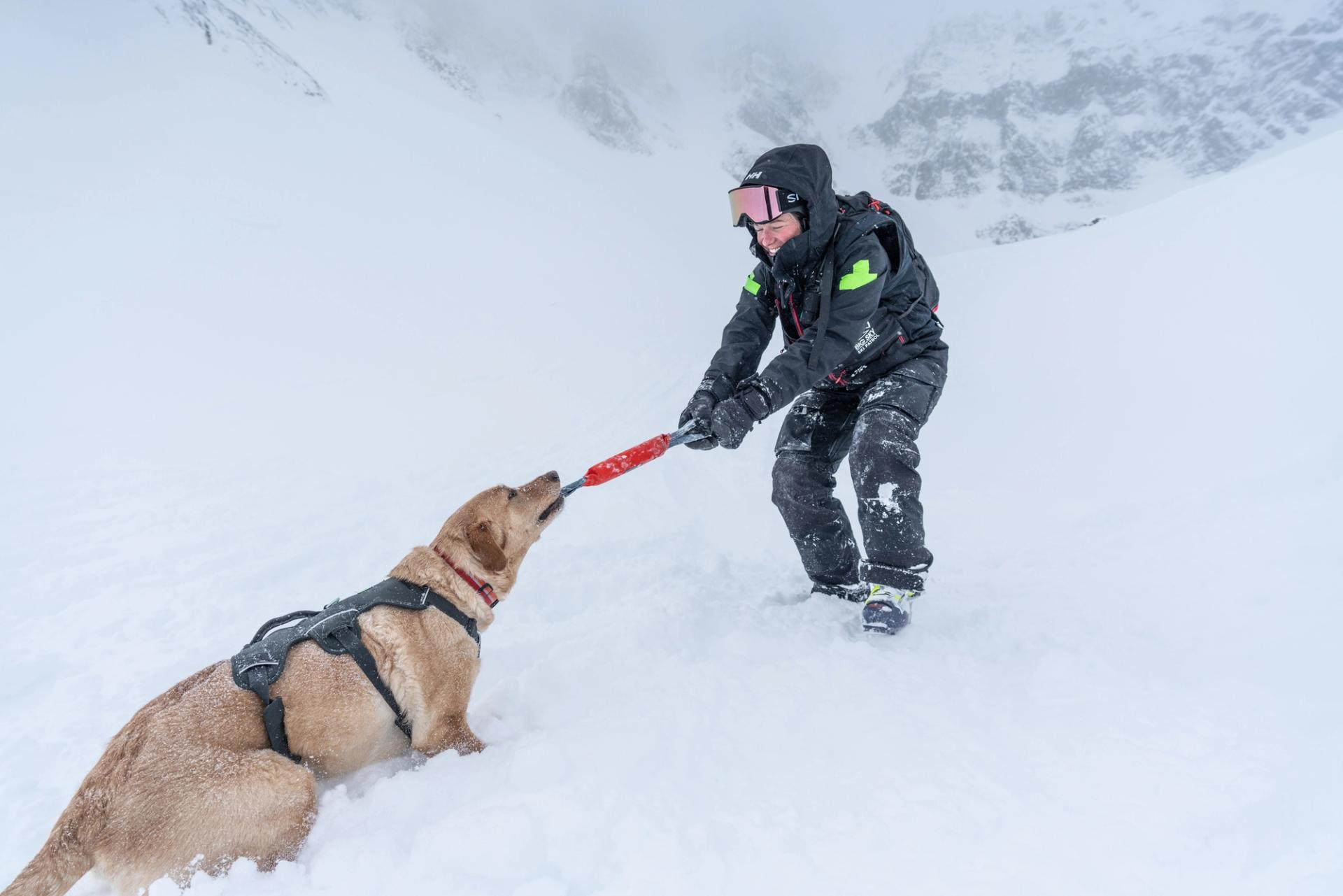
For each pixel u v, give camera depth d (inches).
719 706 106.3
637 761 92.0
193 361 538.0
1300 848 66.9
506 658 135.6
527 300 1077.1
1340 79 6796.3
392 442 341.4
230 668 93.0
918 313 136.0
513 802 82.9
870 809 81.5
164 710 86.4
